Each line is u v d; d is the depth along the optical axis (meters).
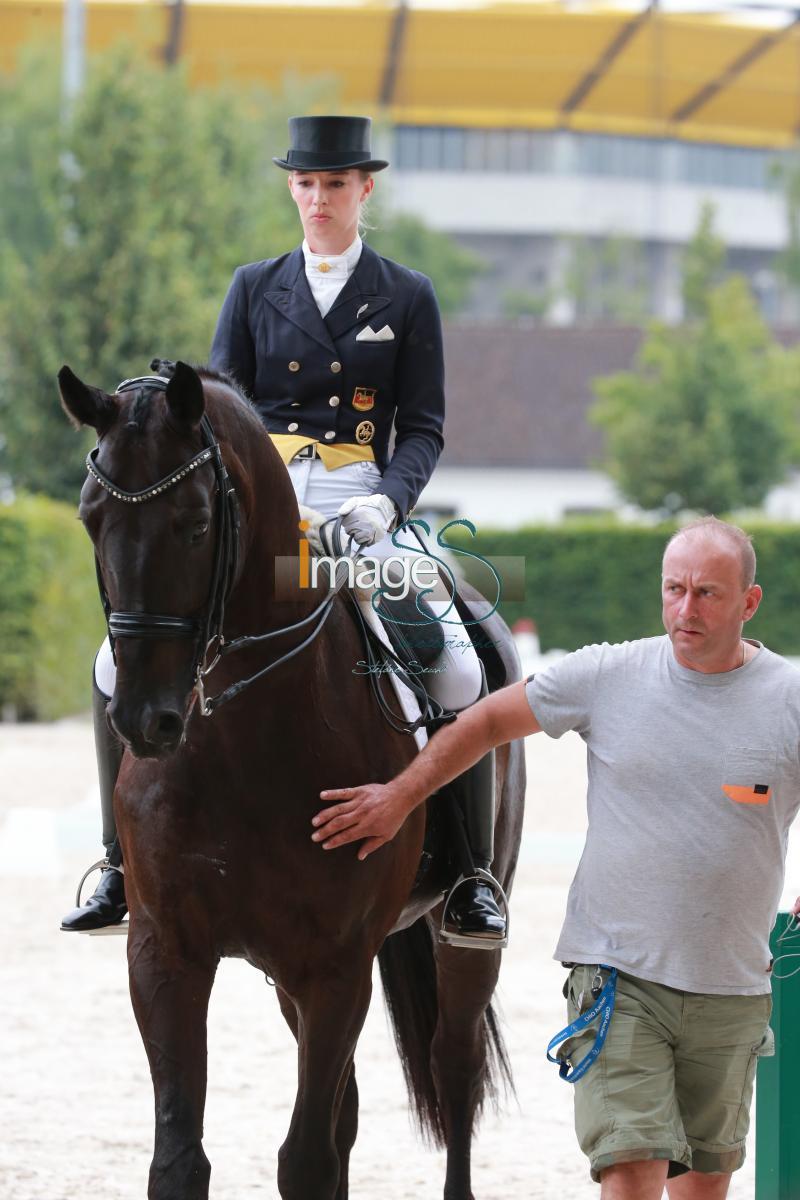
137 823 6.52
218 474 5.93
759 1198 7.83
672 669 6.42
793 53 96.94
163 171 45.94
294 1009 7.64
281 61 94.25
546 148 122.00
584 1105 6.12
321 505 7.57
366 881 6.61
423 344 7.76
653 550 50.81
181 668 5.71
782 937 7.67
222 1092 10.69
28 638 34.41
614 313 116.19
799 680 6.36
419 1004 8.73
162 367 6.36
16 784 24.56
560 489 72.19
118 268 43.47
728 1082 6.36
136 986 6.44
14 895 17.41
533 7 89.25
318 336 7.62
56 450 44.06
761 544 51.06
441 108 110.81
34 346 43.72
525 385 75.00
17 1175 8.86
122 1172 8.95
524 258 124.31
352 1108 7.61
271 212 53.91
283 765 6.47
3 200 73.06
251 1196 8.56
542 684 6.57
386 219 106.19
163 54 92.56
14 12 86.31
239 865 6.44
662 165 123.25
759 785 6.22
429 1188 8.84
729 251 126.06
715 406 57.78
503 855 8.81
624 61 99.19
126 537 5.65
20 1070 11.19
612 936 6.31
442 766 6.57
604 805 6.41
